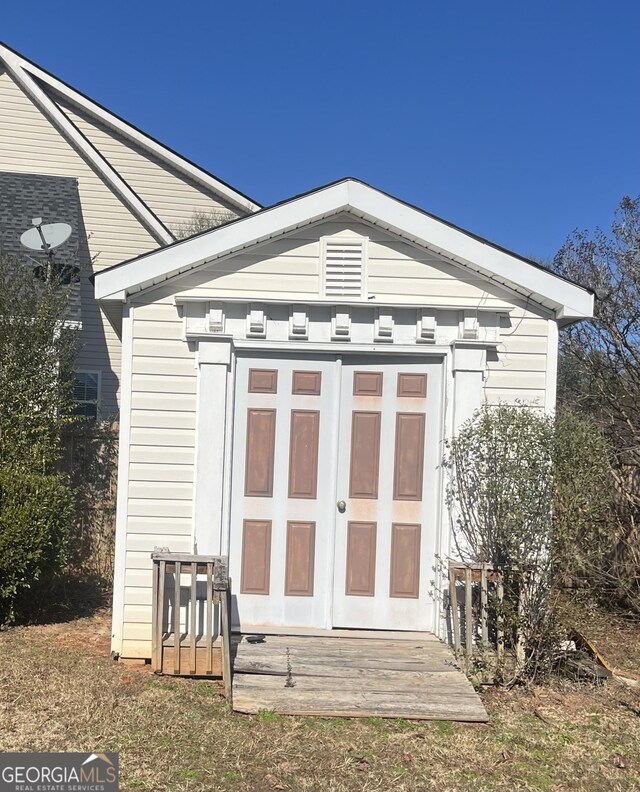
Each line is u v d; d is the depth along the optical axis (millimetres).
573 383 13039
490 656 5457
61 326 8539
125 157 12617
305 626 6066
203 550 5871
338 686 5047
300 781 3932
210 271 6062
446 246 5938
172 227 12703
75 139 11734
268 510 6105
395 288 6082
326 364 6172
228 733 4465
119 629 5852
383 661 5484
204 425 5938
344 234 6098
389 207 5926
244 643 5766
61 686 5121
